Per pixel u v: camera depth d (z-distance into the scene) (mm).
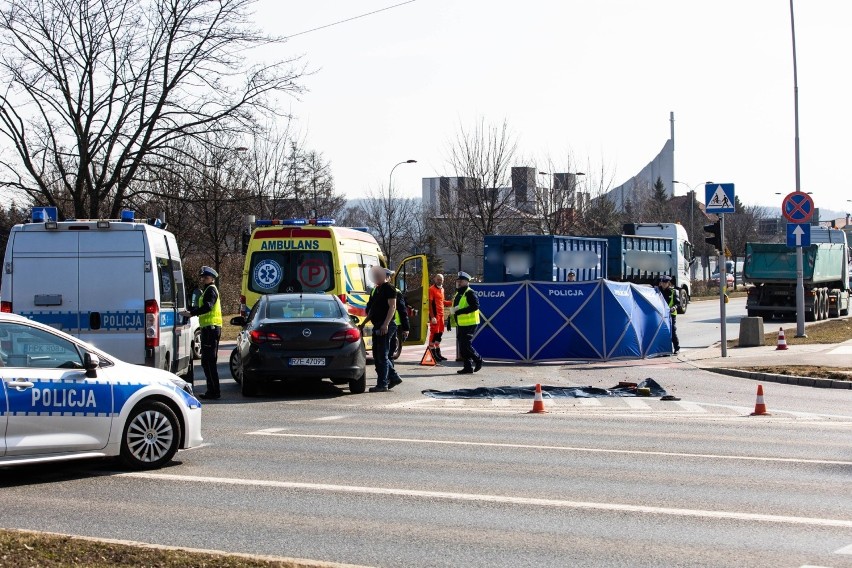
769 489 9406
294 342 16922
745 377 21234
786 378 20328
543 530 7758
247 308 21844
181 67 33031
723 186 24641
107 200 35625
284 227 21906
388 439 12336
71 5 31312
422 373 21828
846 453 11547
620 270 40812
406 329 19359
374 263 24141
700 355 25828
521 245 30062
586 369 22766
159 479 9648
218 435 12602
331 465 10477
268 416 14609
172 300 17109
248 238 23578
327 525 7859
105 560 6398
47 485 9344
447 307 47500
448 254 85938
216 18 33250
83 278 15297
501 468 10391
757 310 40312
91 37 31266
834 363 22438
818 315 40406
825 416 15188
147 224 16078
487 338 24500
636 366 23375
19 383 9297
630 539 7500
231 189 39531
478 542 7379
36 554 6453
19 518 8000
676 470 10367
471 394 17703
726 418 14859
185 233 42312
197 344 21828
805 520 8141
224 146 34000
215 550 6973
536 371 22312
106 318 15281
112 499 8750
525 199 57219
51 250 15305
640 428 13633
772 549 7234
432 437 12547
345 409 15547
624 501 8828
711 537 7574
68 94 31391
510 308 24391
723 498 8984
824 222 69438
